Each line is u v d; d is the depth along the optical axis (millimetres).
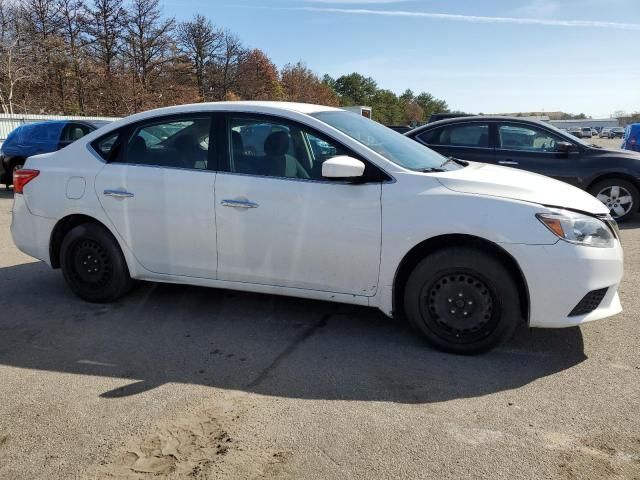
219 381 3277
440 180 3543
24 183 4684
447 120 8398
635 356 3533
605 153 7824
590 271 3293
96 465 2484
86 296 4621
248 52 65438
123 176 4277
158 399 3064
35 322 4250
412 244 3506
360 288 3713
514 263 3338
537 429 2721
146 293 4883
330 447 2588
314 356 3607
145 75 43156
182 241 4133
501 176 3736
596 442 2607
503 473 2387
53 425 2814
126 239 4332
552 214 3307
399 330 4023
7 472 2451
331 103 85438
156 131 4281
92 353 3691
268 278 3936
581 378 3250
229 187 3928
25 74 36250
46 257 4688
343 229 3648
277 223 3805
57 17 39781
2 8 37719
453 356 3578
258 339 3898
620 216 7918
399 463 2463
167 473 2416
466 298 3496
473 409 2916
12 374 3395
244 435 2697
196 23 57406
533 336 3871
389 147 3977
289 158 3863
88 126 12141
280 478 2369
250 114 4020
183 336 3961
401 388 3160
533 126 8016
